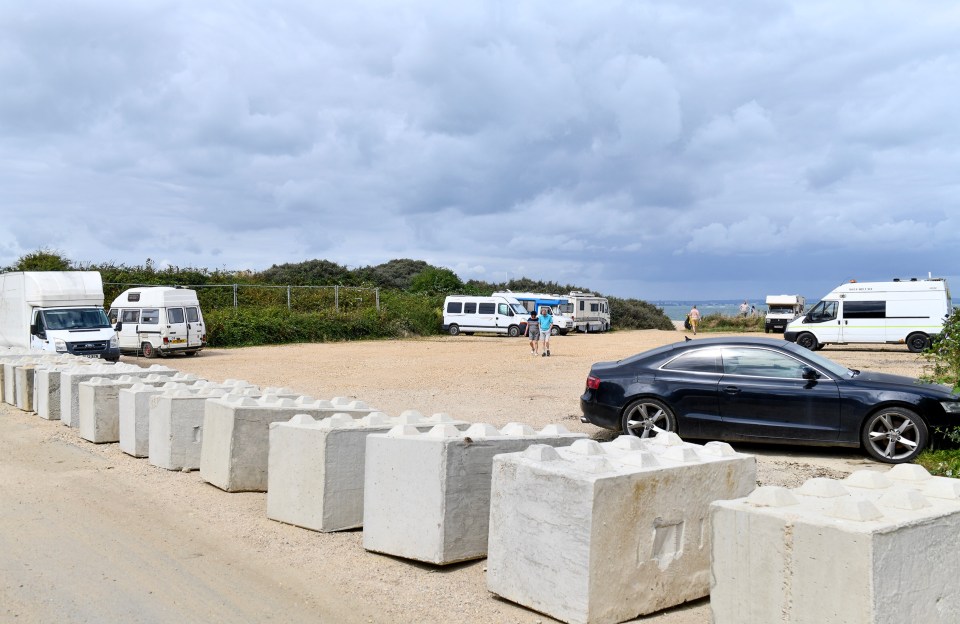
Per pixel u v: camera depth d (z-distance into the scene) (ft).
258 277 167.53
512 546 15.57
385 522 18.67
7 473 27.73
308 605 15.67
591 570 14.05
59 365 44.96
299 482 21.18
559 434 20.39
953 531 12.10
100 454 31.83
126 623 14.53
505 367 73.61
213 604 15.62
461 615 15.15
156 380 35.27
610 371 33.83
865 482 13.96
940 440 29.60
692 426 31.99
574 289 222.69
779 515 11.76
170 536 20.27
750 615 12.06
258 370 71.61
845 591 10.99
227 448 25.05
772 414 30.94
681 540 15.60
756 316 181.47
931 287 88.63
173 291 91.40
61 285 74.95
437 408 44.37
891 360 77.20
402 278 246.88
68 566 17.75
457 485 17.85
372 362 80.74
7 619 14.58
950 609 11.98
